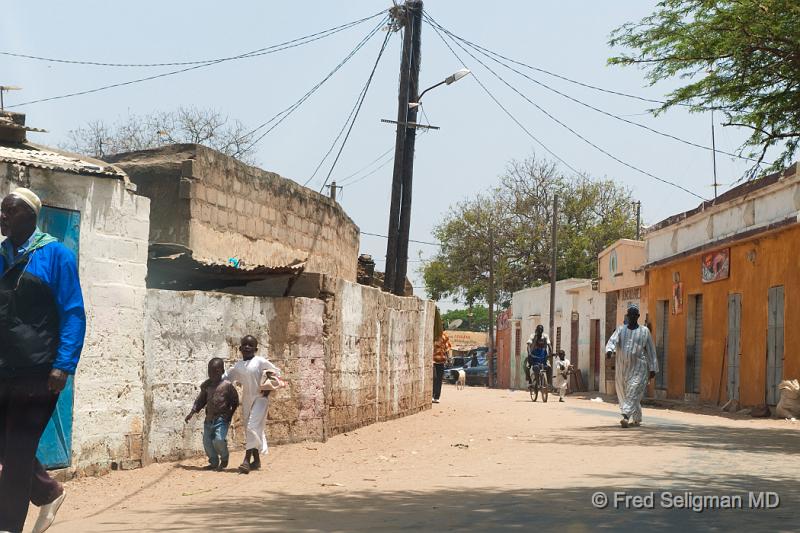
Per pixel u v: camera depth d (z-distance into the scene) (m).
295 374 13.44
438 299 61.12
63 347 6.10
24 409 6.06
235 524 6.84
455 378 58.19
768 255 22.73
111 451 10.18
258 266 13.12
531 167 58.47
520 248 57.84
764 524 6.42
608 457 11.09
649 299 32.31
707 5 14.73
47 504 6.54
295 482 9.65
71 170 9.53
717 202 26.44
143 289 10.59
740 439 13.77
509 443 13.40
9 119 10.27
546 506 7.27
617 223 56.75
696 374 28.25
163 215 14.27
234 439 12.30
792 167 21.14
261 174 16.69
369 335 16.70
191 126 42.00
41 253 6.14
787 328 21.36
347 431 15.37
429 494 8.20
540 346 28.03
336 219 20.78
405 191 22.69
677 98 15.85
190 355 11.50
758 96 15.63
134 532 6.67
